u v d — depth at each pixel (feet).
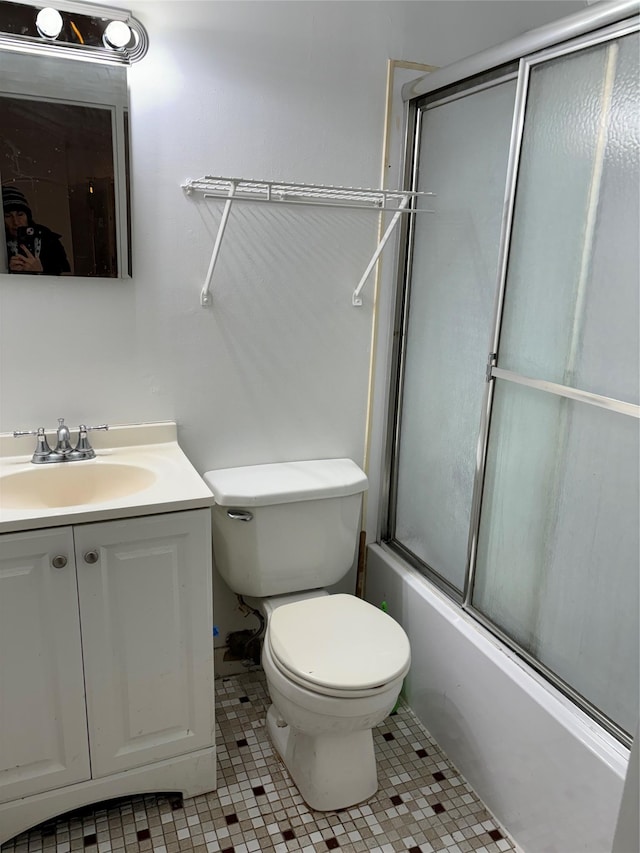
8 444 5.71
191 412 6.41
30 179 5.26
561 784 4.79
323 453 7.14
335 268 6.64
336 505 6.45
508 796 5.36
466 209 5.97
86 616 4.85
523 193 5.16
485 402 5.73
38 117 5.16
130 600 4.98
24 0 4.88
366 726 5.18
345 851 5.17
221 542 6.33
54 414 5.89
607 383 4.53
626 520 4.48
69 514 4.57
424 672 6.57
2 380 5.63
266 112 5.96
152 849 5.13
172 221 5.85
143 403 6.20
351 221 6.57
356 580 7.73
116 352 5.96
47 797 5.10
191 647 5.30
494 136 5.51
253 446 6.78
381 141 6.49
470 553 6.10
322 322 6.72
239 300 6.31
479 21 6.59
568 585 5.05
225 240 6.10
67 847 5.12
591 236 4.56
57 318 5.68
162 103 5.57
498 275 5.44
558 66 4.70
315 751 5.45
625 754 4.47
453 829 5.41
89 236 5.55
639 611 4.42
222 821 5.41
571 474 4.93
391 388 7.24
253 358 6.51
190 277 6.05
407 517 7.38
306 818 5.47
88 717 5.08
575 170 4.64
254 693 7.01
